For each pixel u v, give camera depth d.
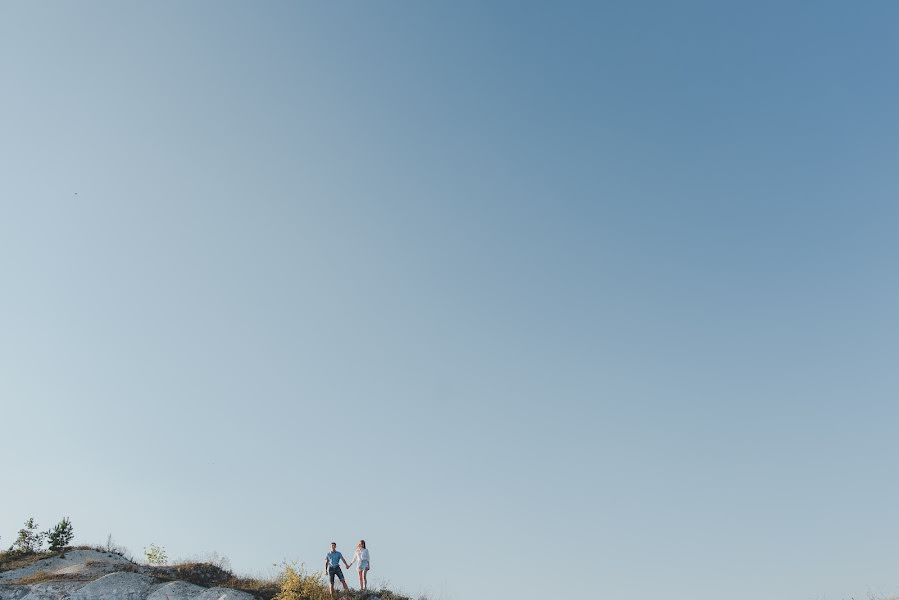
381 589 29.59
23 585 27.16
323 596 27.28
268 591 28.78
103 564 31.17
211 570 31.92
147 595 26.89
